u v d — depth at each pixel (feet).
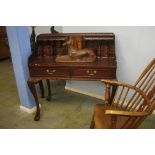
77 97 9.25
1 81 11.06
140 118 4.70
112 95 6.15
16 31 6.68
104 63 6.78
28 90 7.75
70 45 7.38
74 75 6.85
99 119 5.37
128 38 7.42
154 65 5.89
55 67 6.78
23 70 7.33
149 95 5.26
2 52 14.26
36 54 7.57
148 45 7.16
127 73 8.00
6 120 7.71
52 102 8.86
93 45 7.39
